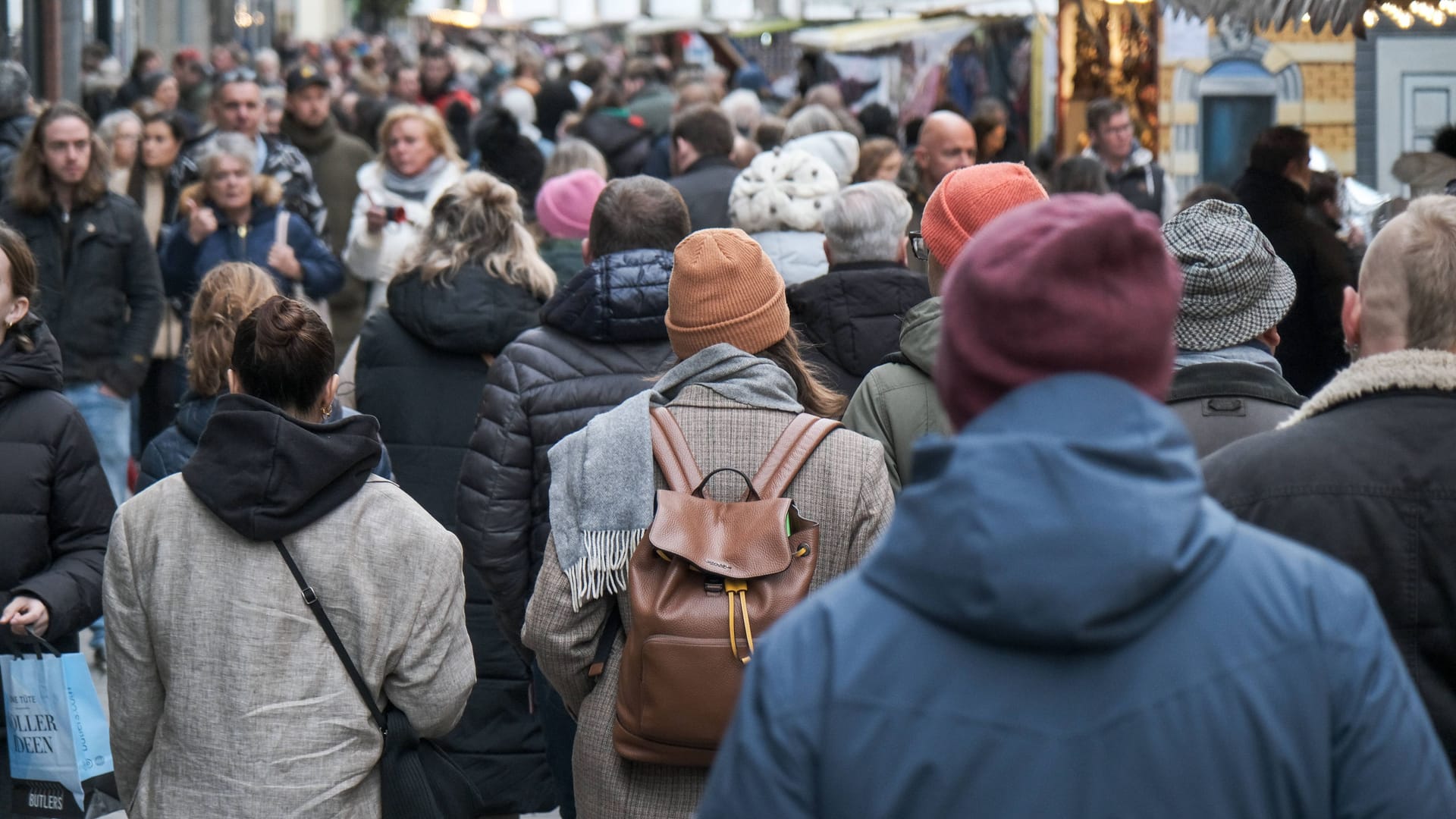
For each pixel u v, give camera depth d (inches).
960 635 85.3
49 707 189.3
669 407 170.2
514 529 217.6
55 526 214.1
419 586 170.2
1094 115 491.2
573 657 166.2
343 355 434.3
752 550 156.2
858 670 86.2
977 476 83.5
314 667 167.3
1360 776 85.4
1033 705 84.2
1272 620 86.0
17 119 463.8
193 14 1572.3
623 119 624.7
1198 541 84.9
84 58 884.0
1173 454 86.0
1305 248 350.9
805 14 756.6
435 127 425.7
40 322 214.7
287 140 525.0
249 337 171.9
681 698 154.1
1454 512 132.2
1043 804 83.4
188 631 166.7
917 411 192.7
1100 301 87.7
